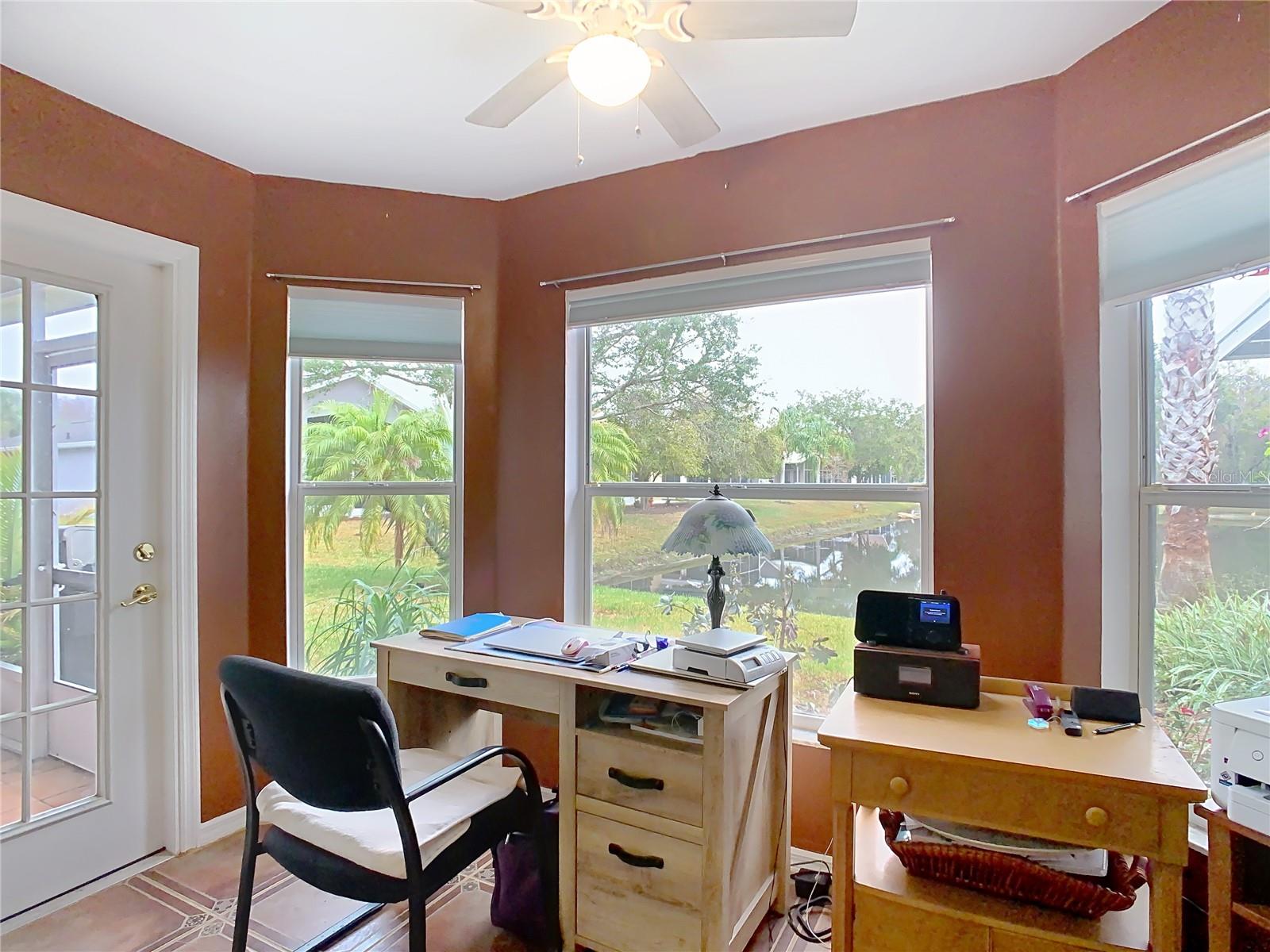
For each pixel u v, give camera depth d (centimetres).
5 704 185
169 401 216
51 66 177
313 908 187
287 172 238
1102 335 173
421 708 209
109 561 204
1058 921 128
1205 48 148
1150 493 168
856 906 139
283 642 239
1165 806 116
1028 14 159
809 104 199
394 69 180
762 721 176
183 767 217
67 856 194
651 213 237
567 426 250
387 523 257
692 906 156
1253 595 148
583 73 135
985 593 190
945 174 197
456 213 258
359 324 249
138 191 206
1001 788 126
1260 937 118
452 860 148
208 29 163
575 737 170
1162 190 157
